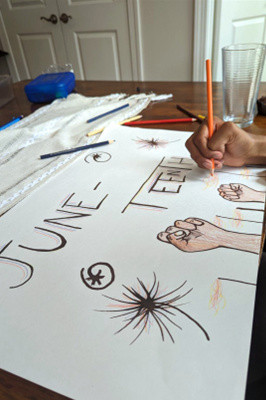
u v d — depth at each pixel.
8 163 0.52
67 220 0.37
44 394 0.21
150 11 1.62
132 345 0.23
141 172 0.46
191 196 0.39
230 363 0.21
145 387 0.21
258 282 0.44
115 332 0.24
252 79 0.57
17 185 0.45
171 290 0.27
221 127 0.42
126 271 0.29
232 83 0.58
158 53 1.74
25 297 0.28
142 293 0.27
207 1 1.45
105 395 0.20
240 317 0.24
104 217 0.37
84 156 0.52
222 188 0.40
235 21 1.61
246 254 0.30
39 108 0.79
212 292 0.27
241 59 0.55
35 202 0.41
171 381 0.21
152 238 0.33
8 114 0.78
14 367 0.22
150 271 0.29
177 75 1.78
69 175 0.47
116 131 0.60
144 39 1.73
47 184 0.45
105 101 0.80
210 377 0.21
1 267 0.31
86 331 0.24
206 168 0.44
